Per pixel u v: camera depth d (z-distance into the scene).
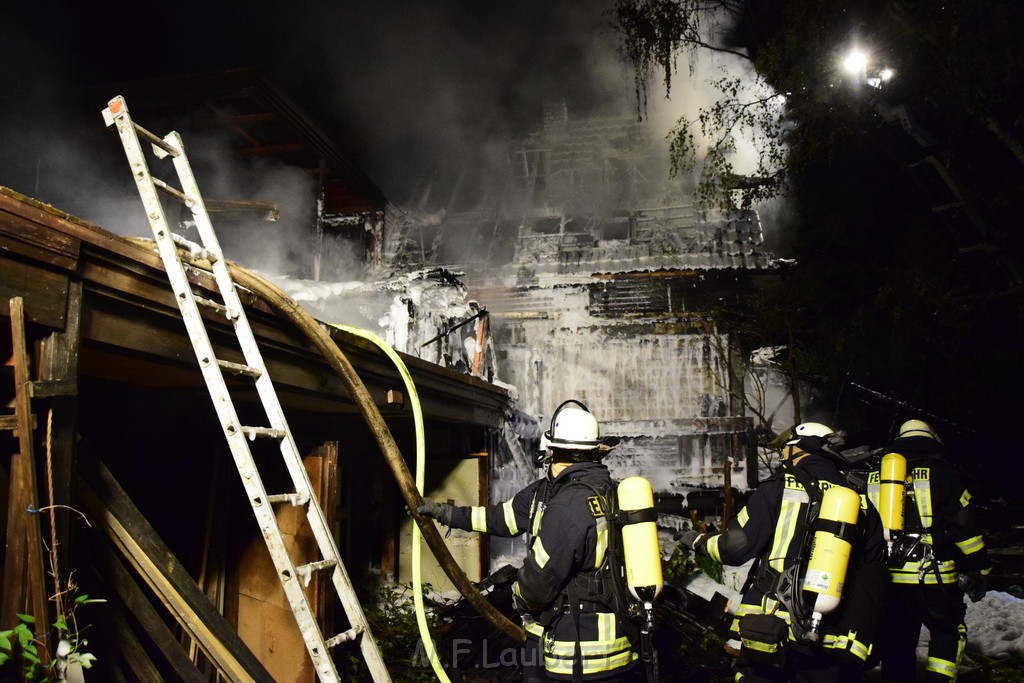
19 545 2.09
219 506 4.05
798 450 2.88
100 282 2.34
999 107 11.77
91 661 2.29
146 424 3.80
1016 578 6.92
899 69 12.84
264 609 3.77
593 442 2.62
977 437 10.50
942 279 12.83
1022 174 12.02
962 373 11.26
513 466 8.58
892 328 12.86
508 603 5.41
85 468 2.38
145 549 2.53
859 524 2.62
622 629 2.33
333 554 2.65
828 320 15.02
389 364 4.52
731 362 14.69
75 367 2.21
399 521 6.99
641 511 2.35
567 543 2.34
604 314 16.16
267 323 3.20
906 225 15.65
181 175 2.97
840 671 2.59
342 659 4.06
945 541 3.26
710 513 12.70
